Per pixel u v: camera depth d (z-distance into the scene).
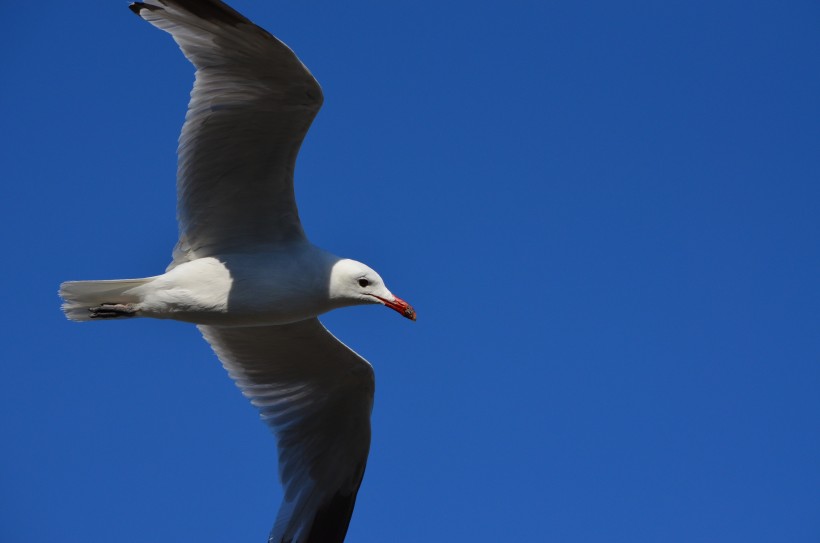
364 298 12.84
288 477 14.56
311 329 13.80
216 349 14.59
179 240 12.80
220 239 12.79
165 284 12.47
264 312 12.62
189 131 12.09
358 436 14.55
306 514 14.45
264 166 12.25
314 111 11.70
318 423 14.68
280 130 11.93
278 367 14.55
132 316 12.54
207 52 11.66
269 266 12.58
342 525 14.51
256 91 11.66
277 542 14.17
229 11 10.94
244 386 14.73
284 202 12.50
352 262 12.85
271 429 14.71
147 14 11.61
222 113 11.92
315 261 12.67
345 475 14.62
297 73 11.34
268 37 11.02
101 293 12.47
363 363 14.05
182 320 12.69
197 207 12.62
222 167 12.32
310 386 14.59
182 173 12.41
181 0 11.22
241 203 12.56
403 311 12.77
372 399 14.32
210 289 12.50
